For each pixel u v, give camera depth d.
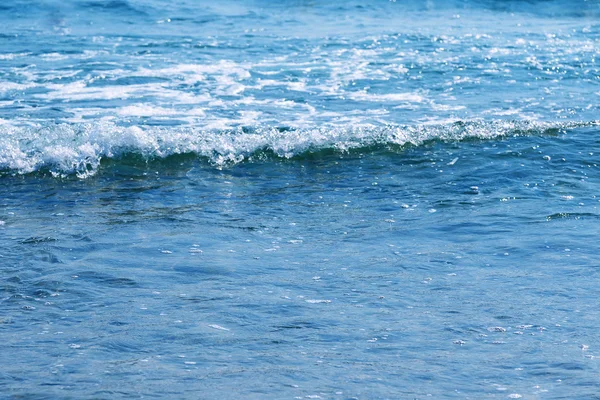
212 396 3.96
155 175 9.25
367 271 6.13
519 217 7.50
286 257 6.50
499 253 6.52
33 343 4.70
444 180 8.87
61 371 4.27
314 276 6.02
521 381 4.16
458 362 4.42
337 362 4.42
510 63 14.94
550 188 8.48
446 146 10.09
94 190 8.68
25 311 5.27
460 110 11.73
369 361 4.43
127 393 3.98
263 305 5.38
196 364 4.38
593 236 6.89
